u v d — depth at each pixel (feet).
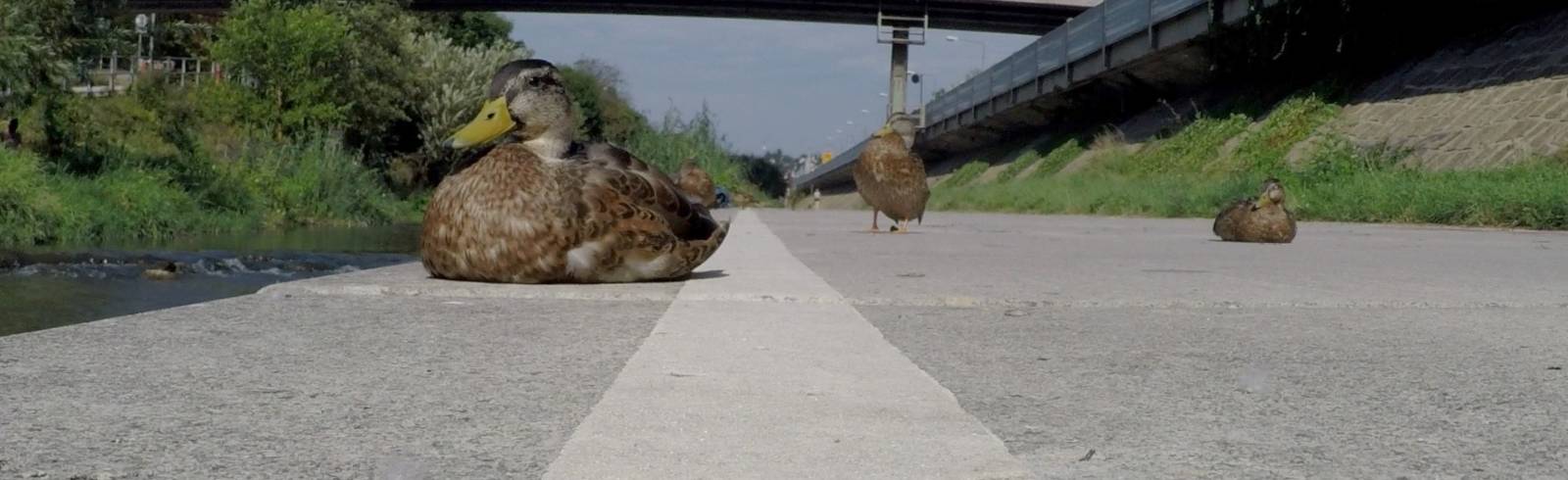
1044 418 8.02
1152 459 6.84
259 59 130.93
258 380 8.98
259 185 88.99
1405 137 87.20
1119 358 10.82
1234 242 36.96
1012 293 16.78
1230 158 106.42
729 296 14.98
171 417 7.59
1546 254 30.55
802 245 32.22
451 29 264.31
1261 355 11.08
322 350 10.56
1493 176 65.62
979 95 195.00
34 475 6.10
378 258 44.68
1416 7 104.47
